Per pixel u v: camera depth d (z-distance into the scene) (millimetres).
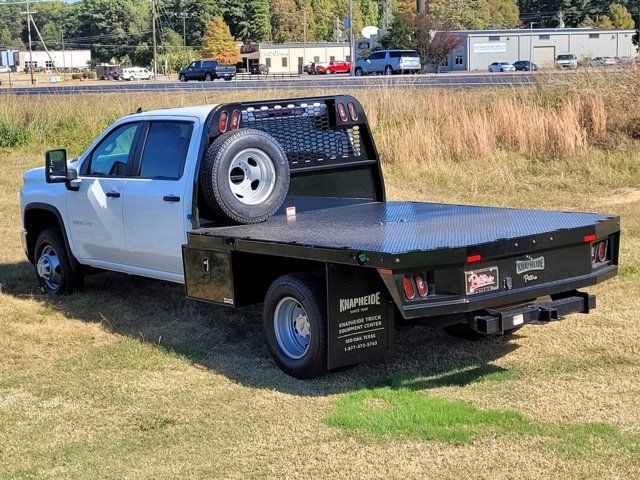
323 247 5547
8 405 5711
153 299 8273
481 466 4566
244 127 7098
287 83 40438
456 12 96625
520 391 5660
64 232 8266
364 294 5688
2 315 7742
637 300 7742
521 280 5684
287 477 4555
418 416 5227
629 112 17062
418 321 5926
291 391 5820
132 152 7469
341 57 101125
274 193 6828
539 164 15508
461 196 13555
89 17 159500
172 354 6641
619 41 75625
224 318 7578
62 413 5559
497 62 76312
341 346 5633
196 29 149000
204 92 28891
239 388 5906
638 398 5465
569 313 5875
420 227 6352
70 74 122438
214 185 6551
